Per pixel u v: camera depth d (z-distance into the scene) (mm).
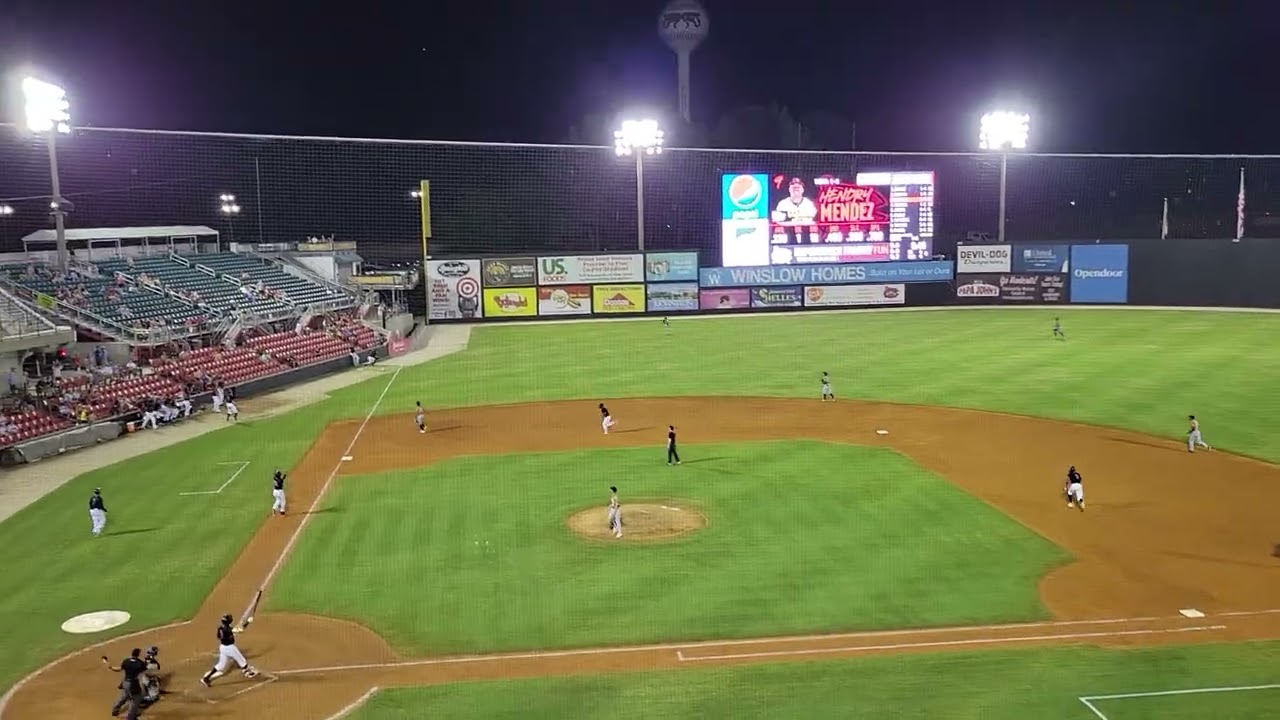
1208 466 28672
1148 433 32938
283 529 24281
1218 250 69188
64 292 46750
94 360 42125
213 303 53688
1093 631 17453
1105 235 104875
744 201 72625
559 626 18000
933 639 17219
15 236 70188
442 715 14875
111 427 36531
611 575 20516
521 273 71062
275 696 15594
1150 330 58406
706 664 16406
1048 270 73438
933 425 35062
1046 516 24125
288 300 59125
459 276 70375
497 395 43562
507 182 97875
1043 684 15500
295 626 18281
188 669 16641
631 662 16547
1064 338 55844
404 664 16641
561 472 29406
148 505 26859
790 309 74375
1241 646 16766
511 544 22641
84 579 21062
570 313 72062
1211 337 54812
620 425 36500
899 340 57344
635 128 70938
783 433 34375
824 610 18500
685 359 52594
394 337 59375
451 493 27266
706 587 19734
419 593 19750
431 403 42031
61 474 31047
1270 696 15031
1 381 36469
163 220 80062
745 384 44594
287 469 30672
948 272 75312
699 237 99750
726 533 23109
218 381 42844
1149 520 23750
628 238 99438
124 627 18516
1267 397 38156
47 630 18406
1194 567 20547
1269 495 25703
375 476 29484
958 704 14891
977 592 19281
